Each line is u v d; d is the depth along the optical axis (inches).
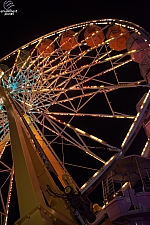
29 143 495.2
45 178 458.9
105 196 573.0
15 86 732.7
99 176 529.3
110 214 533.0
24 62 772.0
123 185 616.4
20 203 338.6
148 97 609.9
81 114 692.1
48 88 762.2
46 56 827.4
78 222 436.5
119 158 554.9
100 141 590.2
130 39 810.8
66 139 649.0
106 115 652.1
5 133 721.6
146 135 743.7
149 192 523.8
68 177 485.1
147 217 520.1
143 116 589.6
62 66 765.9
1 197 650.2
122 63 771.4
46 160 492.7
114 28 842.2
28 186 348.5
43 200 347.3
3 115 715.4
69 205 438.9
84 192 509.7
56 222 362.3
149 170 615.5
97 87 680.4
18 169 374.3
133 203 515.8
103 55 761.0
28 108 728.3
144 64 754.2
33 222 317.4
